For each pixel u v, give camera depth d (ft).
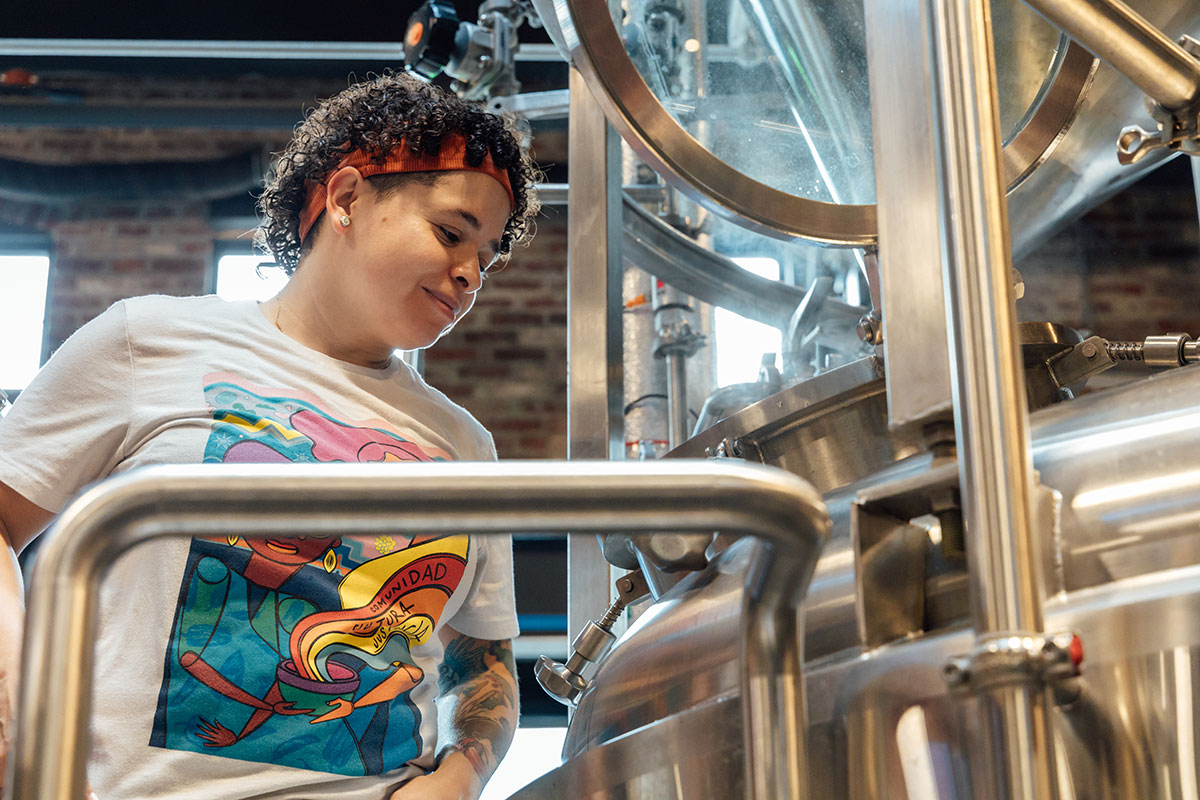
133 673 2.81
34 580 1.28
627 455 6.43
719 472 1.35
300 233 3.67
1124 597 1.50
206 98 17.88
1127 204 17.95
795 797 1.44
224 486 1.30
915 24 1.76
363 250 3.38
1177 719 1.42
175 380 3.16
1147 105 2.18
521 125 7.23
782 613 1.47
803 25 3.59
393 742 3.00
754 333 6.95
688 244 6.17
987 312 1.44
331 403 3.26
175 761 2.74
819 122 3.61
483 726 3.42
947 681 1.37
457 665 3.68
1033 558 1.38
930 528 1.79
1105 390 2.00
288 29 14.39
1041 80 3.48
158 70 16.65
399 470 1.33
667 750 1.95
